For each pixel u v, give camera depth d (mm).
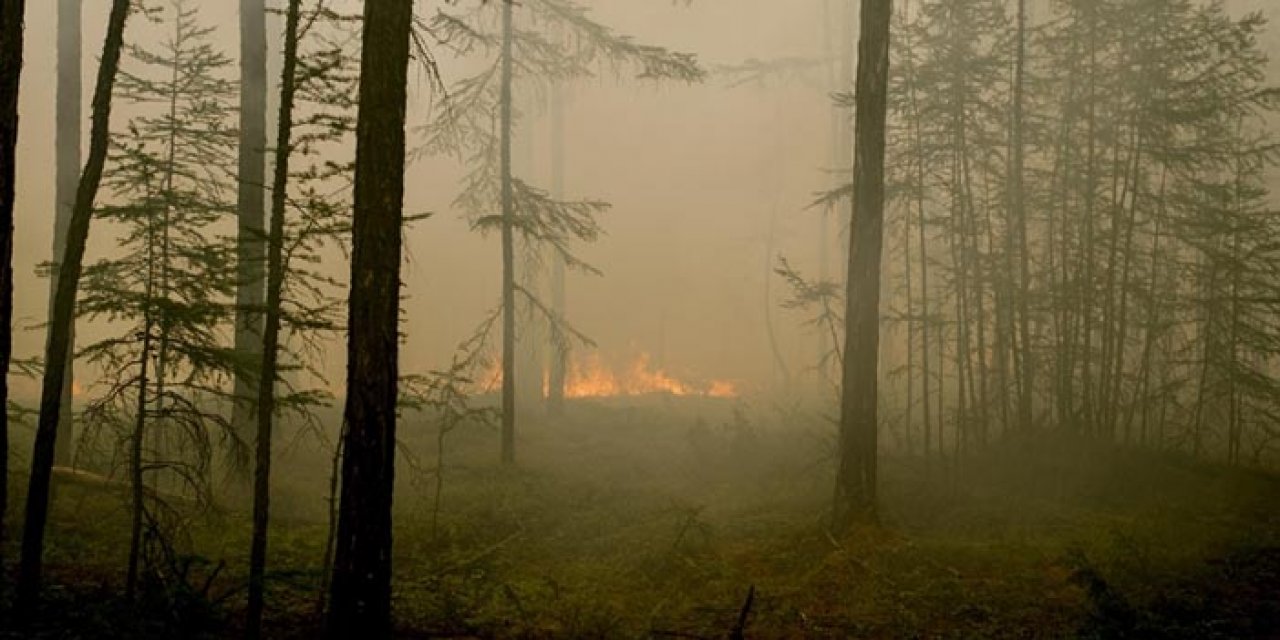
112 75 6855
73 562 8039
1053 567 8945
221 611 7172
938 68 14133
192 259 7543
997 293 14656
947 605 8031
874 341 10781
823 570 9094
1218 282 14734
